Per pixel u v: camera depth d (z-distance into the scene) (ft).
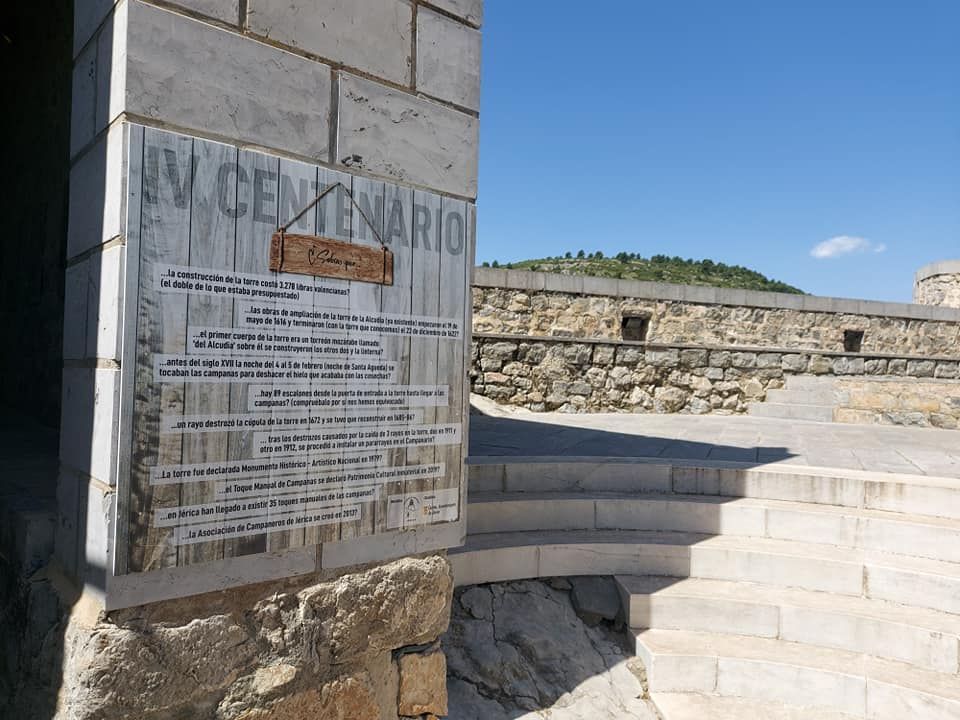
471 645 10.64
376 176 8.07
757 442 19.61
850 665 10.30
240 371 6.89
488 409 26.61
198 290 6.62
